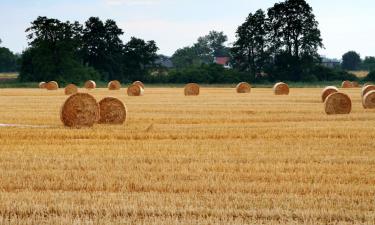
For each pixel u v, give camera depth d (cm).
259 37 18562
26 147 2866
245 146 2883
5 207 1731
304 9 18212
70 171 2250
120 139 3200
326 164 2398
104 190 1981
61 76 16712
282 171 2266
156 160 2494
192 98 7506
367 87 6475
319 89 11531
